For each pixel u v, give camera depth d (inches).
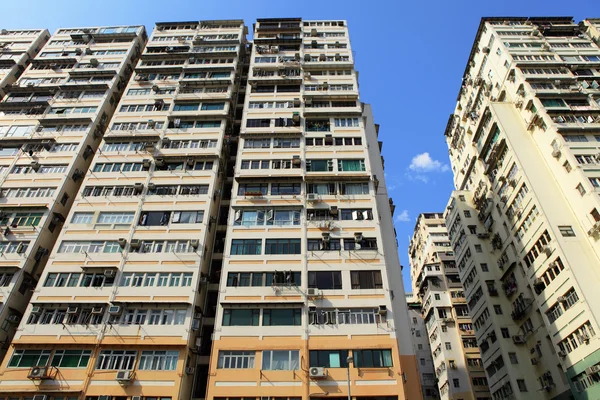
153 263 1101.1
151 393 901.2
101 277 1077.1
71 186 1334.9
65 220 1221.7
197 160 1341.0
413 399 949.2
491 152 1505.9
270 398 892.6
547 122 1331.2
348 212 1206.3
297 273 1077.8
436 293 2146.9
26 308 1082.7
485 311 1498.5
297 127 1434.5
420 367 2165.4
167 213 1208.2
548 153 1322.6
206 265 1155.9
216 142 1393.9
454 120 2036.2
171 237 1154.7
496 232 1552.7
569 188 1225.4
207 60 1737.2
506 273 1453.0
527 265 1309.1
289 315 1007.6
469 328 2007.9
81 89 1611.7
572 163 1213.1
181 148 1378.0
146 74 1670.8
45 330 984.9
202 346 1060.5
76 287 1059.3
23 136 1440.7
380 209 1322.6
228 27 1907.0
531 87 1461.6
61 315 1013.2
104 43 1846.7
